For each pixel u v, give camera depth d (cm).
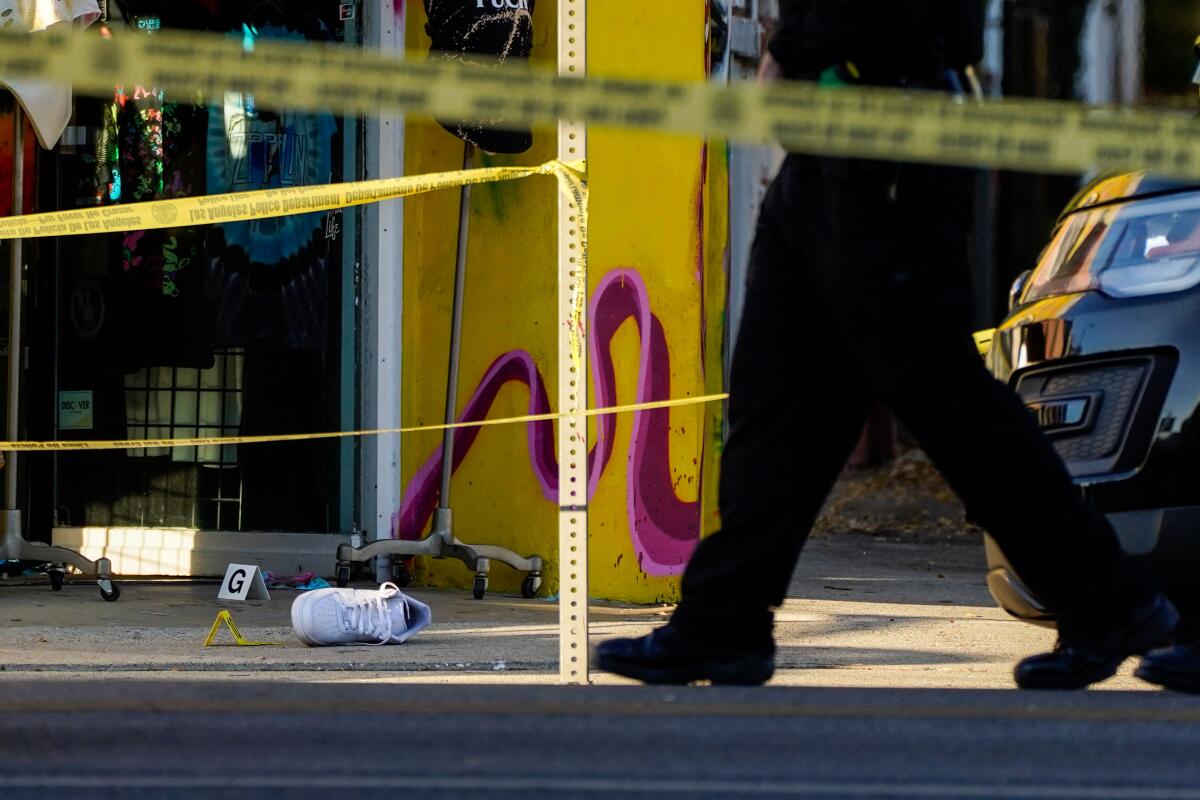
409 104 765
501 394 2366
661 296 2314
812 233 978
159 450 2527
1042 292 1384
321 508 2439
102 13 2444
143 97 2498
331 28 2428
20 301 2347
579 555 1204
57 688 883
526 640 1827
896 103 795
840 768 784
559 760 786
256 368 2477
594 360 2245
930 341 948
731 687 902
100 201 2519
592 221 2231
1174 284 1277
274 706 852
